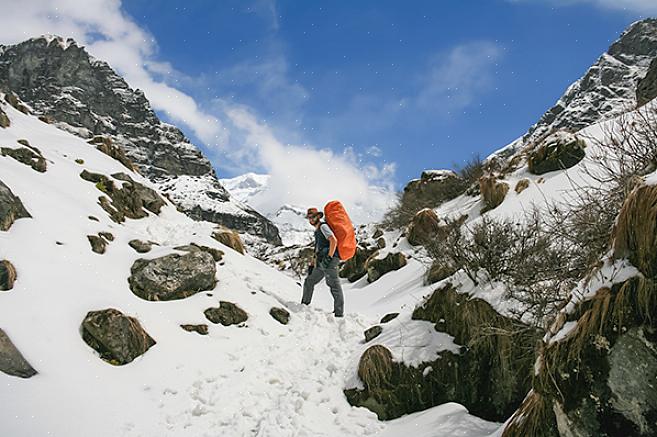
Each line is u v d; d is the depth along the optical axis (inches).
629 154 117.1
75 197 212.1
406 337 165.2
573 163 405.1
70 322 129.6
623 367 76.4
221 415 124.3
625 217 83.1
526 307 144.9
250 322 185.8
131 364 132.3
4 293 125.0
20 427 94.5
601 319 80.4
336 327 207.0
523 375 137.7
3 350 108.5
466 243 185.3
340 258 220.5
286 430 120.6
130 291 165.5
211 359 150.6
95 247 176.1
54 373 112.1
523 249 165.0
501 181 437.7
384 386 150.3
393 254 462.0
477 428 122.3
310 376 158.1
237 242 308.5
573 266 130.0
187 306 175.8
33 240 151.4
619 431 75.3
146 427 110.7
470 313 155.3
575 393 80.4
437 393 147.6
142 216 268.2
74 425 101.3
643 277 77.2
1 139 221.9
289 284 273.4
